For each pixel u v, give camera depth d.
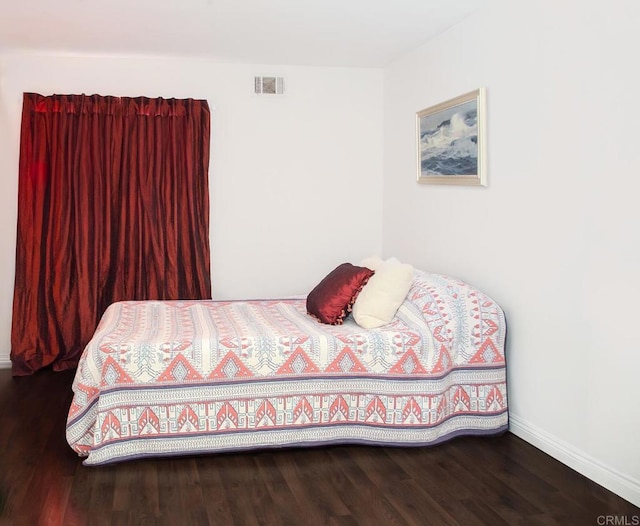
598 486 3.19
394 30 4.59
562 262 3.44
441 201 4.75
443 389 3.66
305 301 4.85
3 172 5.29
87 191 5.27
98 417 3.39
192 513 2.93
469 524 2.83
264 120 5.64
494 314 3.82
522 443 3.73
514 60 3.81
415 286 4.01
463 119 4.32
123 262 5.36
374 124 5.84
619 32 3.03
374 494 3.11
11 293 5.40
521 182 3.77
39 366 5.28
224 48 5.05
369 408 3.63
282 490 3.16
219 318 4.17
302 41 4.86
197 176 5.45
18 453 3.60
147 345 3.45
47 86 5.28
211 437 3.50
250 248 5.70
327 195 5.80
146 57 5.35
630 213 2.99
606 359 3.15
